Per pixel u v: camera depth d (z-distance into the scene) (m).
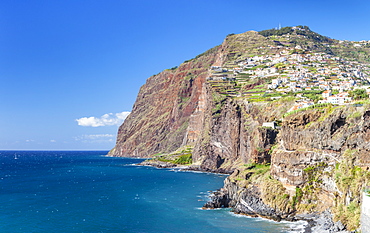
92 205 123.94
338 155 95.31
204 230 91.81
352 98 146.25
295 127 109.00
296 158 104.38
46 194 148.25
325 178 96.69
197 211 112.62
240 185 119.81
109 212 112.88
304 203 99.81
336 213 86.19
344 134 94.38
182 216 106.31
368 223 69.75
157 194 144.62
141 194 145.12
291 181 104.12
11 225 98.81
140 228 95.00
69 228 95.88
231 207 117.44
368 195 72.50
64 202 129.88
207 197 137.00
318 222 90.44
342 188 87.00
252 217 103.50
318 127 101.44
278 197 105.31
